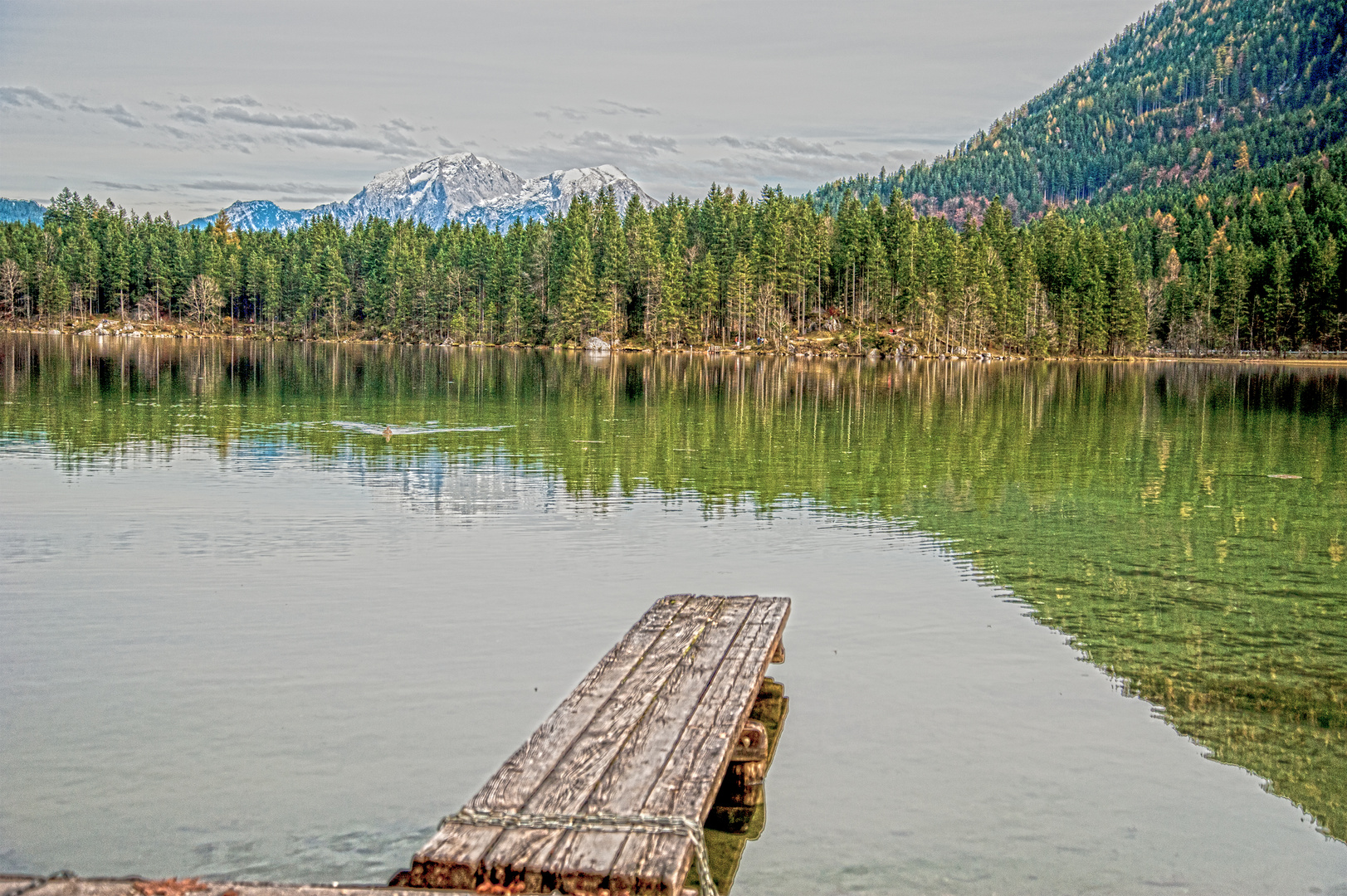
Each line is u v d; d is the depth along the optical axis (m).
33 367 82.75
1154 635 16.59
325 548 21.45
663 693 10.94
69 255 187.25
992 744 12.16
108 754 11.28
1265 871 9.48
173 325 194.75
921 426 50.81
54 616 16.36
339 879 8.86
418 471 31.97
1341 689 14.30
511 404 59.16
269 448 36.62
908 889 9.05
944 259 168.75
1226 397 79.62
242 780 10.70
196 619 16.27
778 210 183.75
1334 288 170.00
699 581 19.38
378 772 10.91
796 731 12.45
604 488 29.56
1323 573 20.88
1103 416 59.03
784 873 9.30
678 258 171.50
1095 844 9.91
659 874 7.05
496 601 17.66
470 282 187.25
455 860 7.24
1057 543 23.47
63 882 6.95
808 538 23.44
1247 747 12.25
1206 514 27.20
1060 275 183.50
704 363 131.50
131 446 36.47
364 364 106.38
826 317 176.88
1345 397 79.88
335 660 14.47
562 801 8.24
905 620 17.16
